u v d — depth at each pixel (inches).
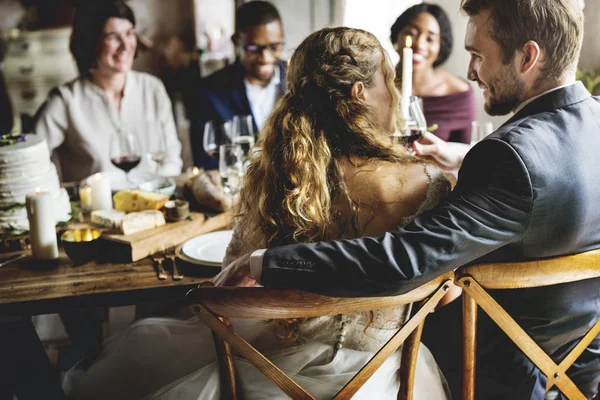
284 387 41.8
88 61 125.5
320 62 44.9
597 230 42.5
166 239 62.4
